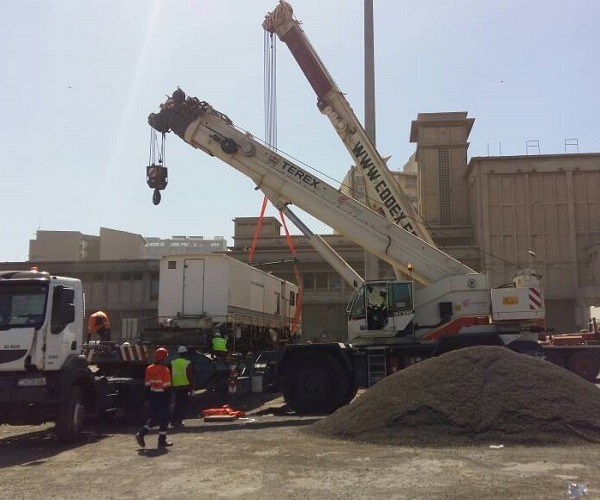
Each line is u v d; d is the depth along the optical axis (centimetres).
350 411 1144
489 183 5181
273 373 1619
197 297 1800
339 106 1972
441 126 5800
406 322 1616
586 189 5094
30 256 6406
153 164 1834
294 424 1326
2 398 1056
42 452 1043
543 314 1557
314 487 727
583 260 5022
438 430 1009
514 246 5081
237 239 5691
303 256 5284
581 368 2355
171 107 1836
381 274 4453
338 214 1739
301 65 1995
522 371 1098
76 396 1155
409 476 766
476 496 663
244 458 923
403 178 7750
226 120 1841
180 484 763
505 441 966
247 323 2000
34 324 1081
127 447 1075
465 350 1173
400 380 1148
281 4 2014
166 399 1073
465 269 1652
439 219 5669
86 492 735
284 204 1814
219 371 1579
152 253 13075
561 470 777
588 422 995
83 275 5353
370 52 2517
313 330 5206
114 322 5284
